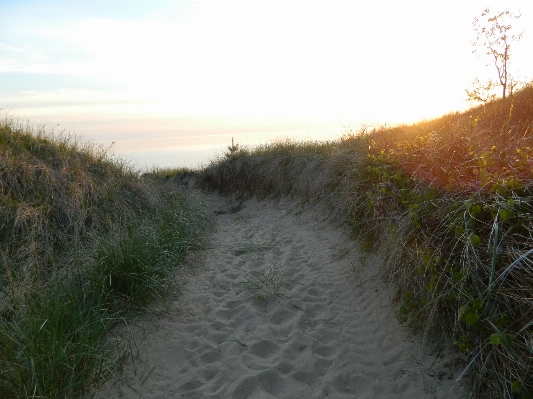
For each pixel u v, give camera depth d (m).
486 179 3.69
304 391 3.44
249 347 4.06
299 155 10.14
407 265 4.09
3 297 3.94
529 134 5.09
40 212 5.68
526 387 2.57
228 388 3.50
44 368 3.00
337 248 6.25
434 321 3.53
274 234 7.87
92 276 4.55
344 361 3.76
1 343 3.27
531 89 9.66
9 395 2.81
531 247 2.93
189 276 5.87
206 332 4.40
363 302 4.70
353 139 8.90
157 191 9.41
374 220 5.37
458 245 3.45
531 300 2.73
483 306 2.92
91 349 3.38
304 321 4.51
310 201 8.66
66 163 7.20
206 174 13.70
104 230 6.19
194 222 8.27
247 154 12.60
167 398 3.38
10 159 6.30
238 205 11.41
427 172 4.64
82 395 3.13
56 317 3.42
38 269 4.67
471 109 11.17
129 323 4.30
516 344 2.69
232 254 6.96
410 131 7.83
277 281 5.55
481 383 2.90
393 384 3.38
